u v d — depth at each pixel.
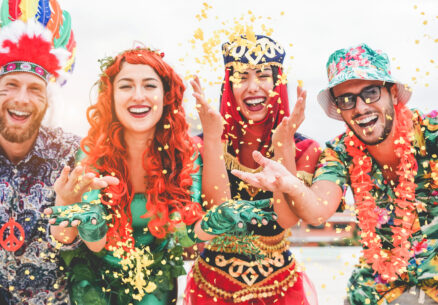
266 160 1.76
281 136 1.87
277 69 2.08
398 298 1.91
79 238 1.90
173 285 2.00
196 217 1.90
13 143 1.89
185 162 1.98
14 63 1.86
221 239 1.93
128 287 1.90
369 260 1.89
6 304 1.89
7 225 1.88
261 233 1.96
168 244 2.04
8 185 1.90
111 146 1.95
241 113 2.10
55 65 1.92
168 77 1.96
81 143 1.95
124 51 1.95
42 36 1.88
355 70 1.82
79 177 1.71
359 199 1.93
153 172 1.93
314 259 4.91
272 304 1.95
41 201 1.92
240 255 1.95
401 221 1.84
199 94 1.90
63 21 2.14
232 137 2.07
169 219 1.96
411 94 1.89
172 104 1.99
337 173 1.93
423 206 1.86
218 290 1.95
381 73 1.82
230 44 2.07
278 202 1.91
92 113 1.95
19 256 1.89
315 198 1.82
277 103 2.06
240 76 2.05
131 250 1.85
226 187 1.97
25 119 1.88
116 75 1.92
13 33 1.84
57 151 1.97
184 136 2.01
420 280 1.88
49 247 1.92
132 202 1.97
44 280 1.92
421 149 1.85
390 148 1.88
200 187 1.99
